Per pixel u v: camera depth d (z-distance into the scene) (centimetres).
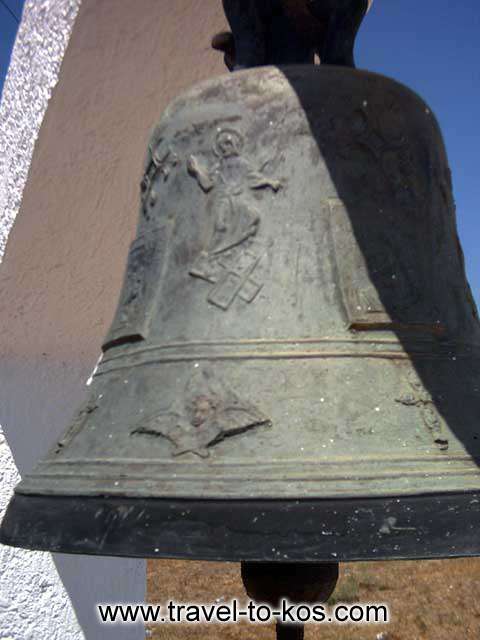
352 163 176
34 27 247
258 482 136
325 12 189
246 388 151
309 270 166
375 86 182
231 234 170
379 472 139
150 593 996
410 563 1150
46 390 305
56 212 275
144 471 144
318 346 157
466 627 848
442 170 195
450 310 179
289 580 183
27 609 289
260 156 174
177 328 166
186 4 251
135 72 263
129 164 284
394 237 174
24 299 289
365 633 818
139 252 185
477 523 137
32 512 154
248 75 180
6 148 259
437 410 154
